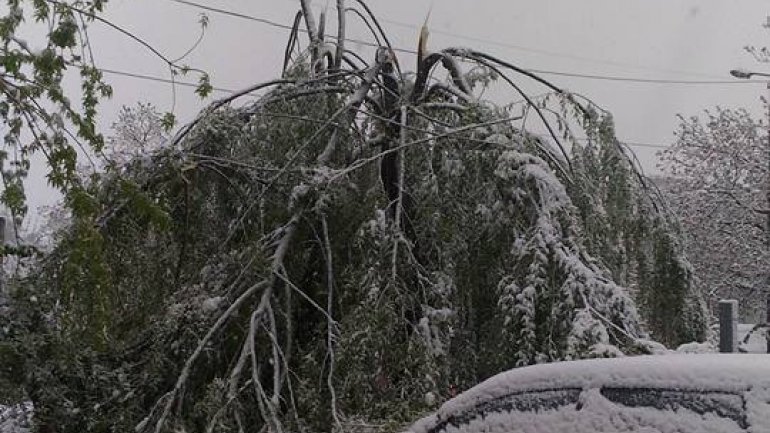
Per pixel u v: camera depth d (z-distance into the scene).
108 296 7.34
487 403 4.20
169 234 8.80
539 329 8.11
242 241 8.87
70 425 7.75
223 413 7.09
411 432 4.71
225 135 9.20
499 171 8.66
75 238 6.96
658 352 7.43
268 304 7.98
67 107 6.67
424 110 10.12
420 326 8.14
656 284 9.91
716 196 21.77
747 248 21.14
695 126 22.05
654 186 10.46
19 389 7.42
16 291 7.68
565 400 3.76
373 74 9.98
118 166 8.14
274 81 9.89
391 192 9.46
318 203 8.43
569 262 7.99
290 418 7.43
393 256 8.10
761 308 22.30
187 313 7.91
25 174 6.81
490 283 8.91
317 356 8.28
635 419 3.41
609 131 9.70
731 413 3.13
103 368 7.84
